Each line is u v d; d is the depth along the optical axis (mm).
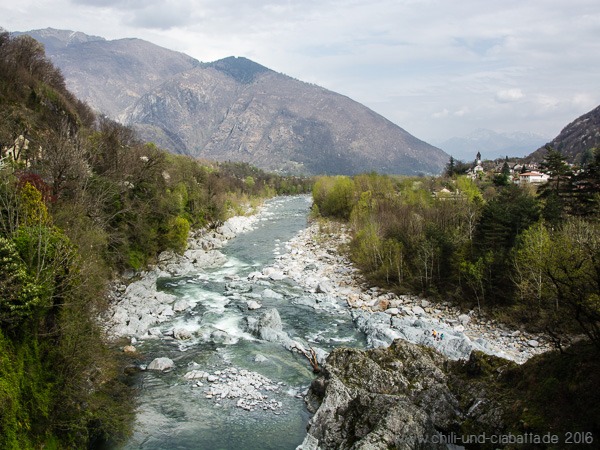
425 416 28484
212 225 108938
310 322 53469
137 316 51281
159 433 30875
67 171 51062
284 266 80125
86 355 29406
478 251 60531
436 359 36625
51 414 26266
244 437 30734
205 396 35656
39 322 27688
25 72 82500
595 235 44500
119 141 80125
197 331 48594
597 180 77500
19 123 67625
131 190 71188
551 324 47312
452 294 59375
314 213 137250
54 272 28672
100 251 51094
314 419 30453
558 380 27062
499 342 47938
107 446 29312
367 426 28781
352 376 34156
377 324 50500
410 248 69500
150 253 73500
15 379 23844
